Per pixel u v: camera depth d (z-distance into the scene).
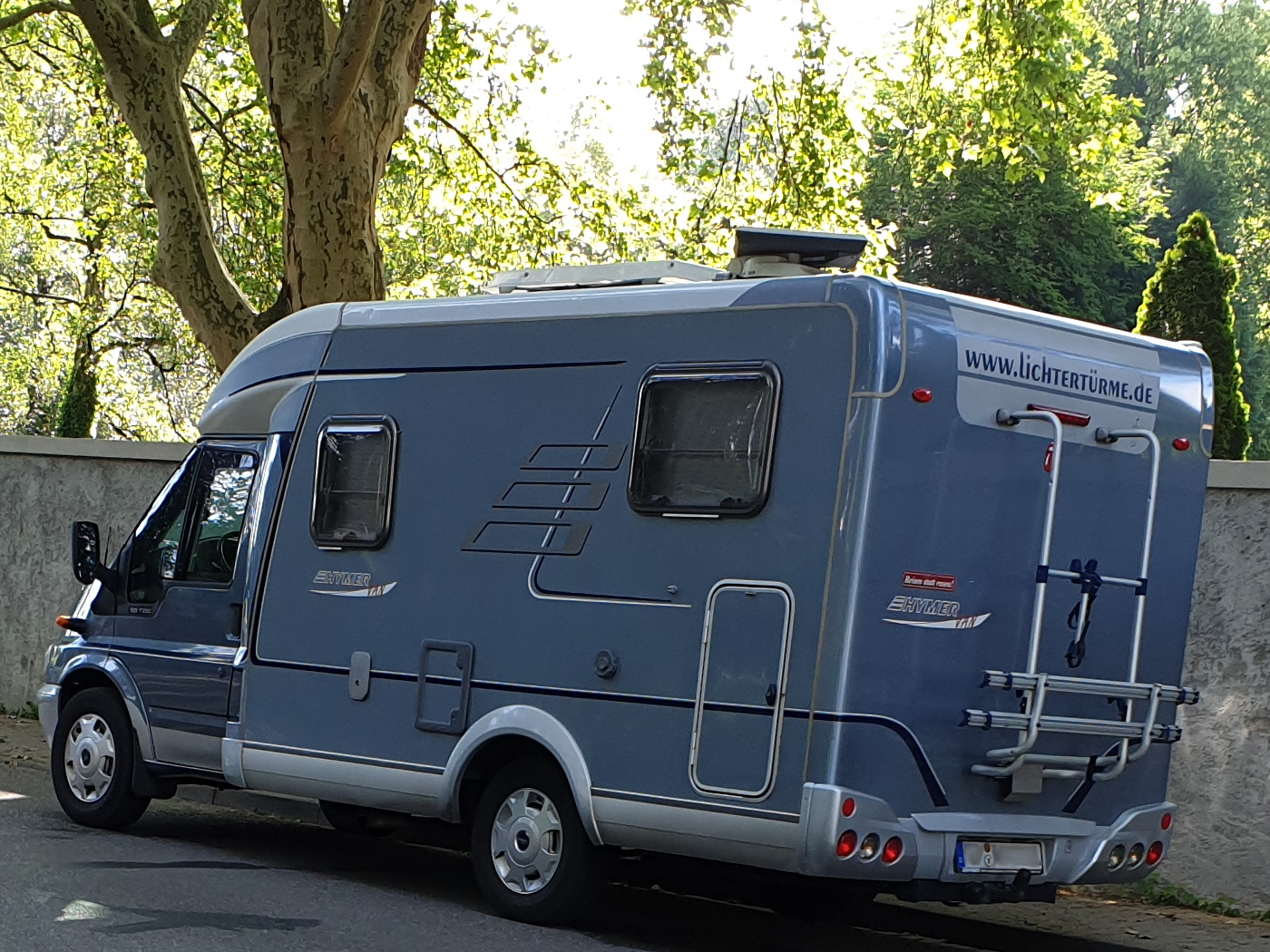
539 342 7.66
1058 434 6.86
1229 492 8.91
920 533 6.56
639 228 19.16
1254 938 8.10
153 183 14.49
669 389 7.13
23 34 21.47
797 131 17.28
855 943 7.92
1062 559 6.98
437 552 7.88
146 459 14.30
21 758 12.41
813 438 6.62
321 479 8.44
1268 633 8.72
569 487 7.43
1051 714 6.91
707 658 6.80
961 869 6.67
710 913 8.51
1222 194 48.81
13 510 15.21
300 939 6.73
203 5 15.10
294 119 12.98
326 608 8.30
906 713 6.52
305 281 13.28
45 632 14.93
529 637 7.45
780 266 7.39
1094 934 8.18
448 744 7.71
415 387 8.13
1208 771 8.88
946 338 6.67
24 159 28.97
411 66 14.23
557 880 7.32
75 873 7.86
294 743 8.35
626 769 7.02
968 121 17.47
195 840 9.41
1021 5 16.22
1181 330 15.34
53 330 33.50
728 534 6.82
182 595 9.10
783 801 6.49
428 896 8.09
